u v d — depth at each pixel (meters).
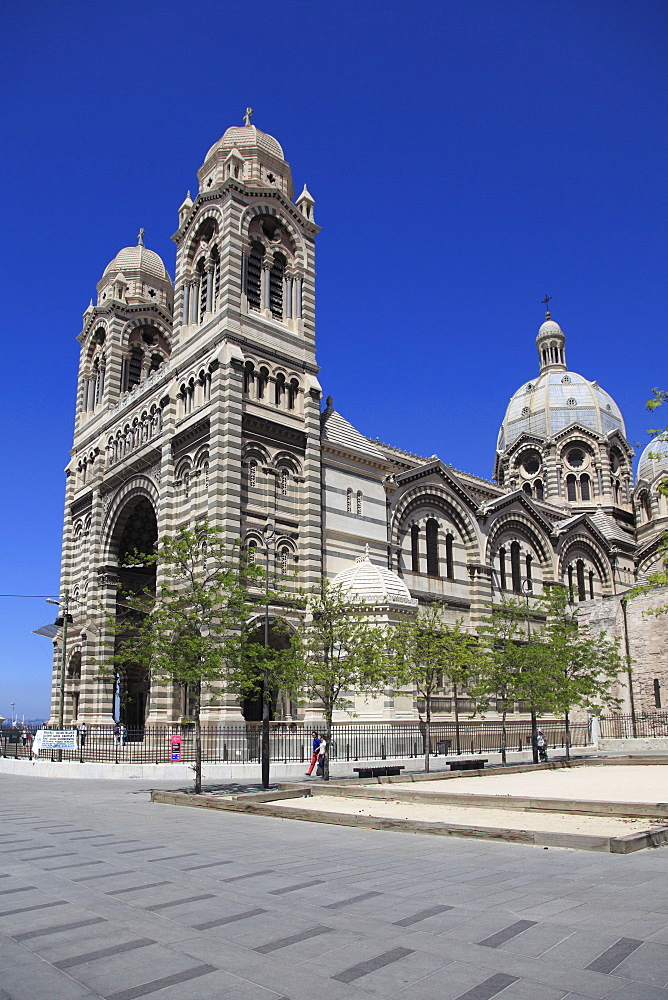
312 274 61.31
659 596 64.62
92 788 38.44
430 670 44.50
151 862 17.50
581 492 98.31
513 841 19.52
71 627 69.56
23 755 58.56
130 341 74.44
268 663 36.16
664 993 9.04
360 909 12.91
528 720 67.44
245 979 9.84
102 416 71.62
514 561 76.81
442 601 63.41
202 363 55.47
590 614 70.62
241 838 21.00
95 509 66.56
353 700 52.25
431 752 53.53
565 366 110.31
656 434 33.09
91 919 12.66
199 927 12.07
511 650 51.12
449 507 70.06
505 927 11.68
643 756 48.34
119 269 75.75
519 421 104.56
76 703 68.44
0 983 9.85
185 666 34.16
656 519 91.19
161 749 49.56
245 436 52.72
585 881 14.70
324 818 24.45
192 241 60.91
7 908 13.48
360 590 53.59
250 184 60.00
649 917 12.05
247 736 46.62
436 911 12.67
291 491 55.06
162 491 56.72
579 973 9.73
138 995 9.39
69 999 9.30
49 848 19.81
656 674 64.06
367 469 60.94
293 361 57.28
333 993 9.33
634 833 19.36
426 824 21.41
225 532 49.28
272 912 12.84
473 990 9.30
